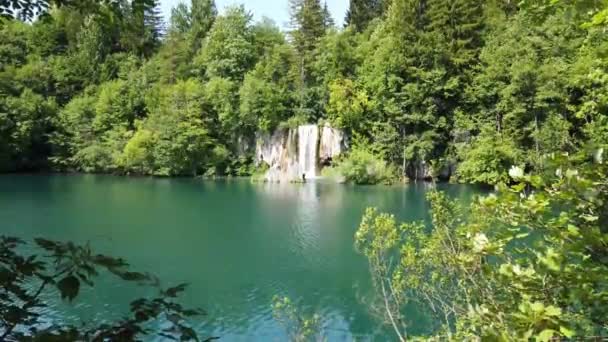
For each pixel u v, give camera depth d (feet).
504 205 10.41
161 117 167.32
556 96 107.45
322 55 167.84
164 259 62.80
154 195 116.06
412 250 29.04
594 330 9.20
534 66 115.75
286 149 157.99
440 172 136.67
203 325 42.96
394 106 140.97
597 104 19.90
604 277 8.79
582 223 9.82
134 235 75.00
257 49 197.47
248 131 166.61
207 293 50.90
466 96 138.00
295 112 162.71
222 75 186.39
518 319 8.68
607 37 15.65
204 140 162.61
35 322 7.88
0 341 7.29
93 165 172.14
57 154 175.63
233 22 192.54
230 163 165.27
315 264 60.44
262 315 45.03
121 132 177.88
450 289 28.55
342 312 45.21
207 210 95.45
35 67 193.16
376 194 114.83
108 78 206.69
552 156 9.75
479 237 10.78
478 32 144.36
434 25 147.02
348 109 146.82
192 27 240.73
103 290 49.65
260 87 161.17
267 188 129.18
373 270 40.14
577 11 11.16
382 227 31.14
